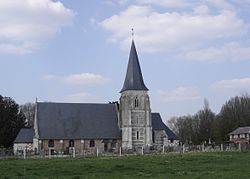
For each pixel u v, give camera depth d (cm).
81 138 9669
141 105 9975
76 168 3672
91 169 3550
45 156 7088
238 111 14575
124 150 8281
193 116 16350
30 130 10100
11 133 11038
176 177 2748
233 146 8825
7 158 6425
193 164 4016
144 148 8700
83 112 10062
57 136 9506
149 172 3197
